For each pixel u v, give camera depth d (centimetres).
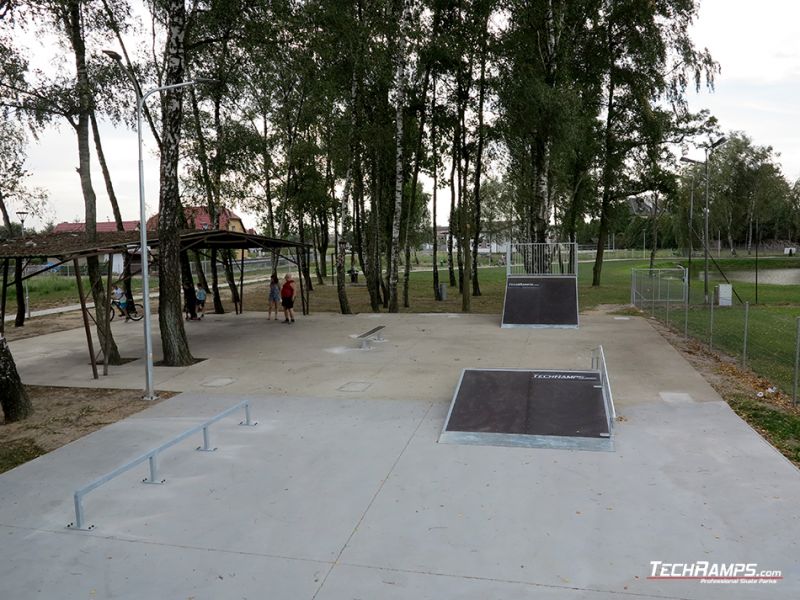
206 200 2512
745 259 6562
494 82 2153
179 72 1333
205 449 795
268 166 2741
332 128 2736
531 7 2073
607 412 842
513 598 446
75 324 2281
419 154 2648
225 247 2334
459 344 1598
